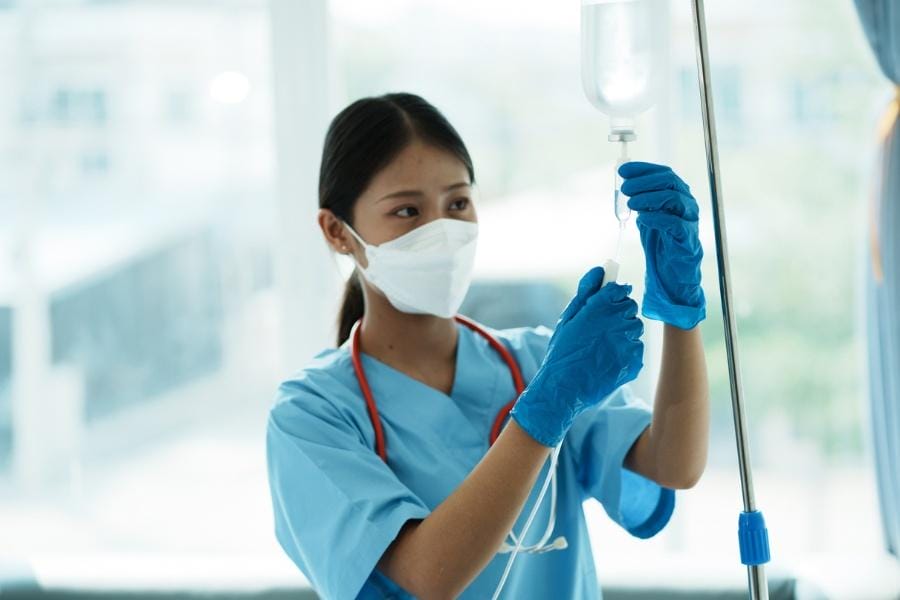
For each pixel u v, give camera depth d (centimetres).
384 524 133
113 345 303
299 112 290
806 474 296
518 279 292
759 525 117
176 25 295
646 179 129
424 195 144
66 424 304
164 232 301
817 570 244
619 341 129
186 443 305
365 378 152
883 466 251
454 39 288
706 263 293
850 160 288
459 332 160
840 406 295
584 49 124
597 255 289
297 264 295
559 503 151
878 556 250
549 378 128
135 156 299
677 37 284
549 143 288
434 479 146
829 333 294
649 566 243
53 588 245
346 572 135
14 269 301
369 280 151
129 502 305
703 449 142
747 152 289
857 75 285
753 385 296
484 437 153
